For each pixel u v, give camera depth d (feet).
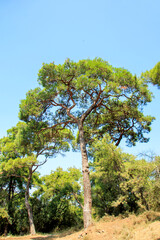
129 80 44.91
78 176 70.23
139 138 63.36
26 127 56.29
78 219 75.97
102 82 44.60
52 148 71.26
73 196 73.26
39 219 73.20
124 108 54.34
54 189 72.64
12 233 69.77
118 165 43.27
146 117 58.13
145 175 36.27
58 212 73.10
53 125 55.31
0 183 74.74
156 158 33.30
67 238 37.19
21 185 80.89
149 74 35.68
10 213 70.28
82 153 42.78
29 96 50.24
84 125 65.77
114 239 25.53
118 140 63.57
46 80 46.14
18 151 72.02
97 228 30.99
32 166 69.00
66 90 52.16
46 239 44.55
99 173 45.80
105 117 61.36
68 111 50.85
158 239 20.52
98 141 48.24
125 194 40.45
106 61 47.24
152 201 34.50
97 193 51.72
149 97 48.60
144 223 28.99
